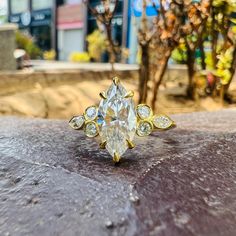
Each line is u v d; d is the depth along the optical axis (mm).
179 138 56
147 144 52
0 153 50
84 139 56
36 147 52
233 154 48
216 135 57
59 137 58
